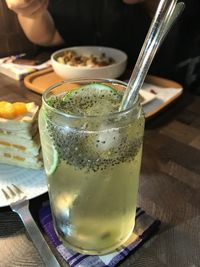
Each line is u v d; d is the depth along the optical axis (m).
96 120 0.13
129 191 0.16
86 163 0.14
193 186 0.21
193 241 0.17
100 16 0.49
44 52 0.46
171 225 0.18
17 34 0.45
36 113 0.22
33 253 0.17
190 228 0.18
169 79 0.40
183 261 0.16
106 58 0.40
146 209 0.19
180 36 0.42
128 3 0.42
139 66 0.14
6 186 0.20
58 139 0.14
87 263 0.16
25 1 0.36
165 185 0.21
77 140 0.14
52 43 0.48
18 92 0.34
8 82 0.37
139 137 0.15
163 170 0.23
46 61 0.43
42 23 0.43
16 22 0.44
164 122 0.29
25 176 0.21
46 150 0.15
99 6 0.48
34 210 0.19
